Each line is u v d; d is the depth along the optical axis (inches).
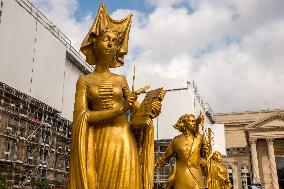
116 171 216.4
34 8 1277.1
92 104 231.0
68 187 208.1
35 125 1213.7
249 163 2716.5
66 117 1528.1
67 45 1545.3
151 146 235.9
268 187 2566.4
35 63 1218.6
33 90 1201.4
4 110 1051.9
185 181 361.1
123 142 223.0
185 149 373.4
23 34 1151.0
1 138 1035.3
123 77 245.9
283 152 2669.8
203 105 2055.9
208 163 408.8
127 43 261.3
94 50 245.3
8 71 1059.3
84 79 234.7
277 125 2608.3
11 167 1061.1
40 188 1117.1
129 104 218.2
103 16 250.2
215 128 2324.1
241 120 3061.0
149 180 229.8
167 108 1615.4
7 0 1066.1
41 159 1236.5
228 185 498.9
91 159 211.3
